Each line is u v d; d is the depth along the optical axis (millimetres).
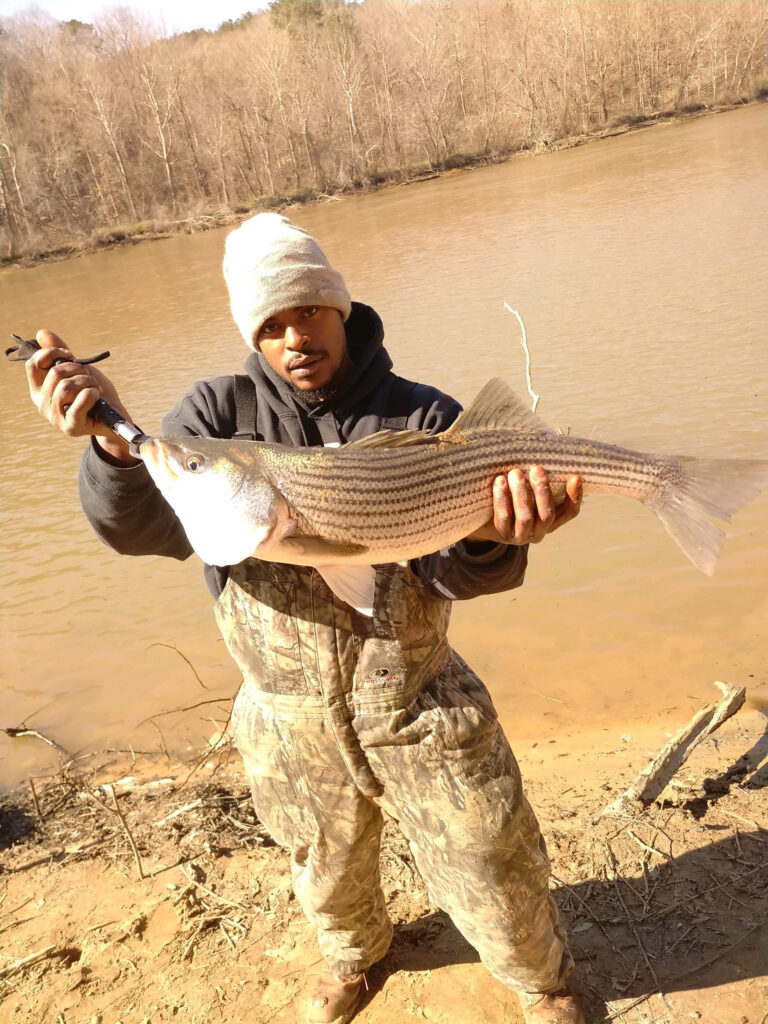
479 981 1951
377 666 1574
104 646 3832
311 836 1725
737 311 7172
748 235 10141
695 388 5586
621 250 10797
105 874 2445
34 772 3049
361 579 1508
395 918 2146
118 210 27641
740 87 31422
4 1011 2039
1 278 21391
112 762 3061
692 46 31500
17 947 2223
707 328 6855
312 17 33562
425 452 1521
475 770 1606
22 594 4402
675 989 1867
